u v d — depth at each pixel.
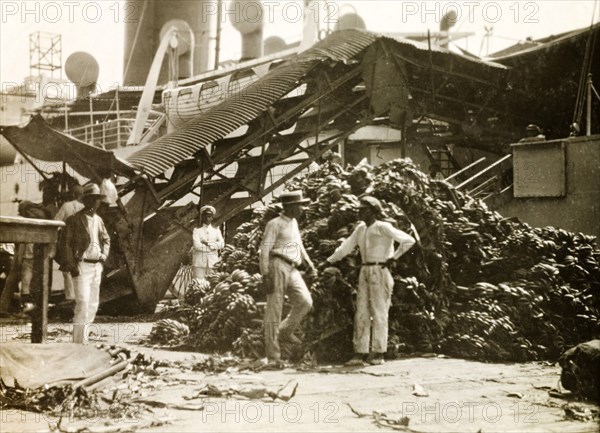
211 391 6.98
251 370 8.61
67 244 9.86
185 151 16.47
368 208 9.38
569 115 22.12
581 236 12.73
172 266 16.27
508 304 10.56
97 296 10.42
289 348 9.12
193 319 11.20
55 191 15.71
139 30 28.67
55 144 14.98
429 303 10.44
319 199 11.56
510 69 21.08
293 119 19.11
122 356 8.21
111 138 24.50
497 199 16.89
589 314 11.15
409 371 8.64
